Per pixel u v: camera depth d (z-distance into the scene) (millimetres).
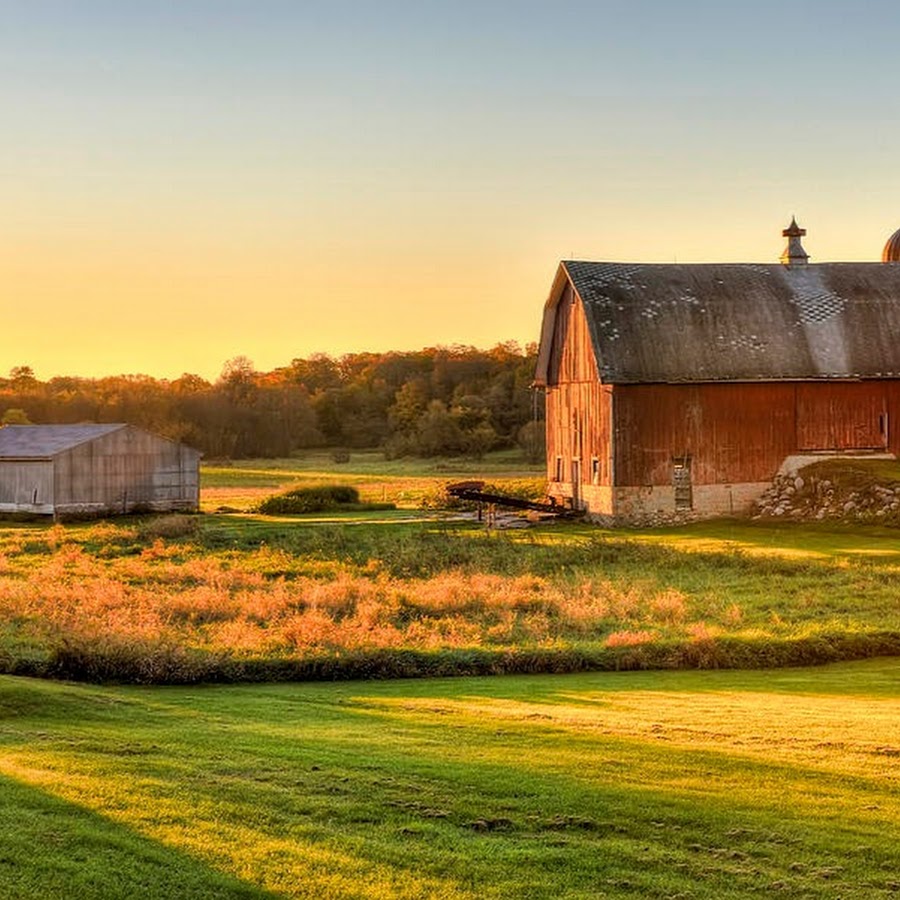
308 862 10648
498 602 29875
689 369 53188
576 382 57250
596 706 17953
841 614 27953
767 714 17062
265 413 146250
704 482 53688
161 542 45219
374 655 22094
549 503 59312
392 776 13172
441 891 10180
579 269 56625
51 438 64688
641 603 29938
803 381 54156
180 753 13992
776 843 11391
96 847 10703
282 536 47969
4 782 12383
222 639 23953
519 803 12336
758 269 58531
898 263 59844
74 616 26547
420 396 150750
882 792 12867
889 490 48844
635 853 11094
